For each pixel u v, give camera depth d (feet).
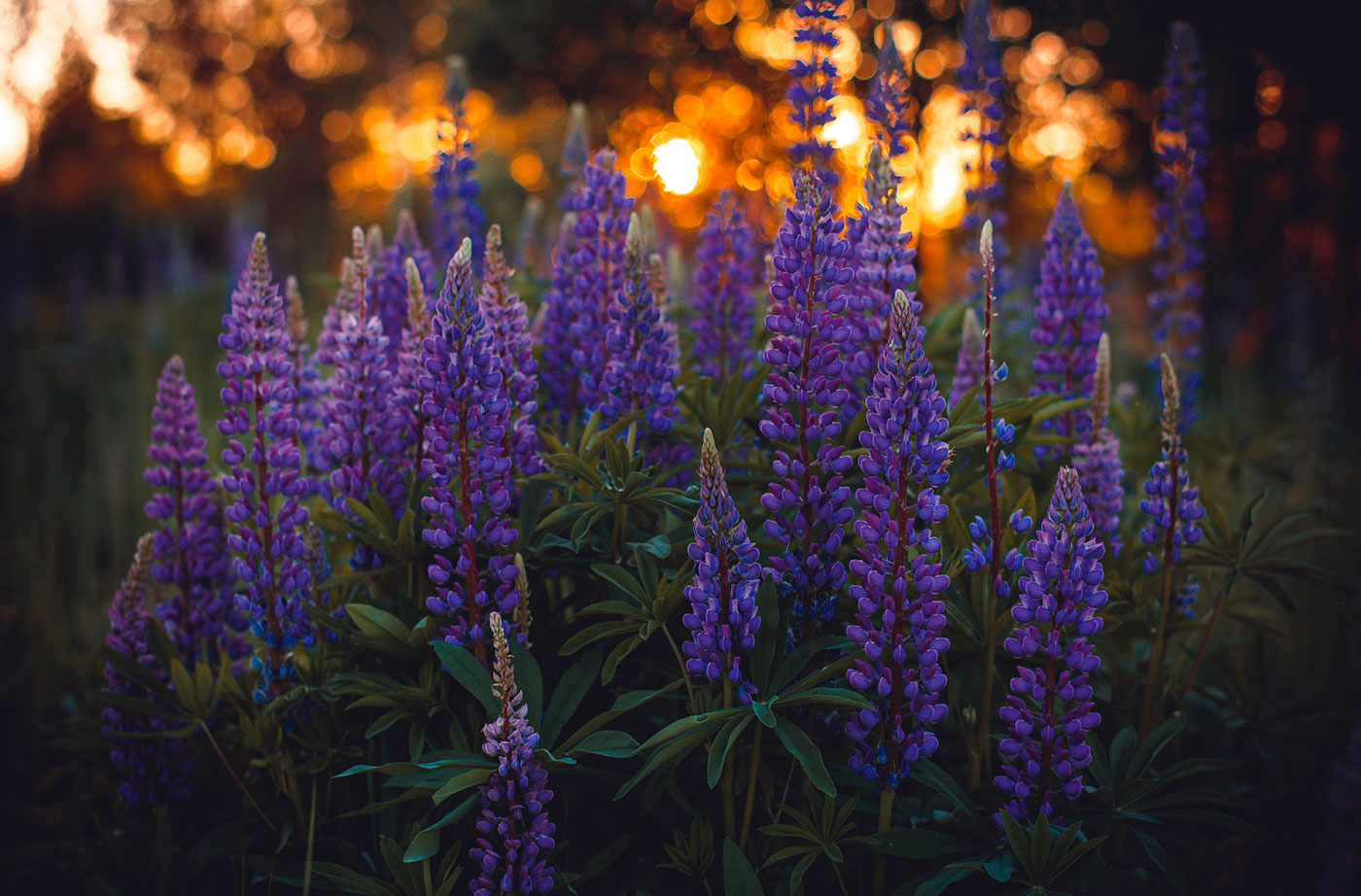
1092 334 10.71
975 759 8.15
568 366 10.36
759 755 7.66
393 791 8.50
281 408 8.73
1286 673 13.64
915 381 6.82
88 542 17.49
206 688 8.74
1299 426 14.43
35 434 23.52
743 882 6.97
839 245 7.54
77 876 9.73
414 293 9.03
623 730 8.61
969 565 7.21
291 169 95.55
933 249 17.71
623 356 8.79
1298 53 30.04
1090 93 41.16
